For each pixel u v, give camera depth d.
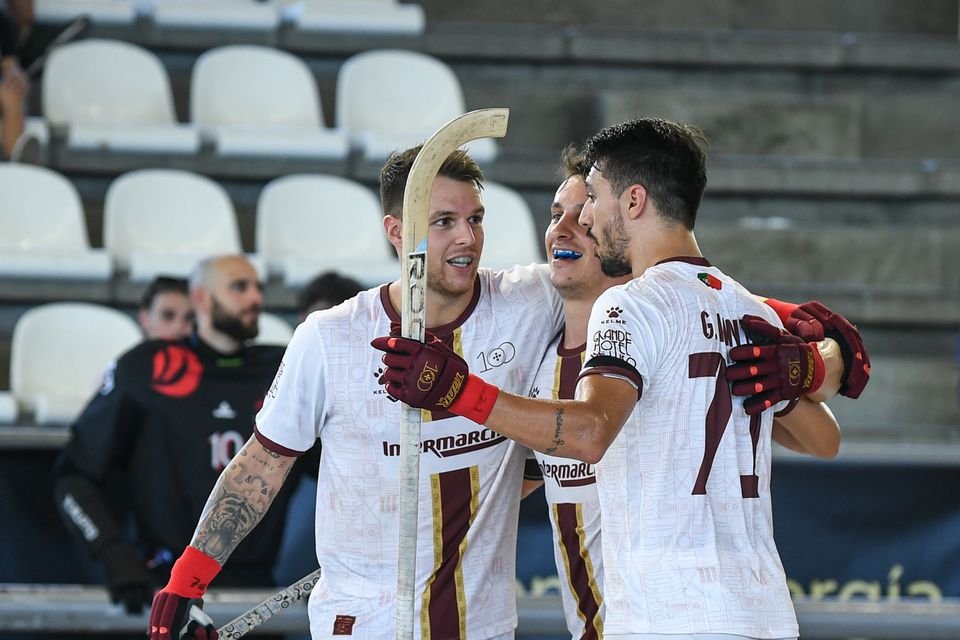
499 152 26.72
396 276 23.47
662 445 8.32
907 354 25.80
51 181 24.27
